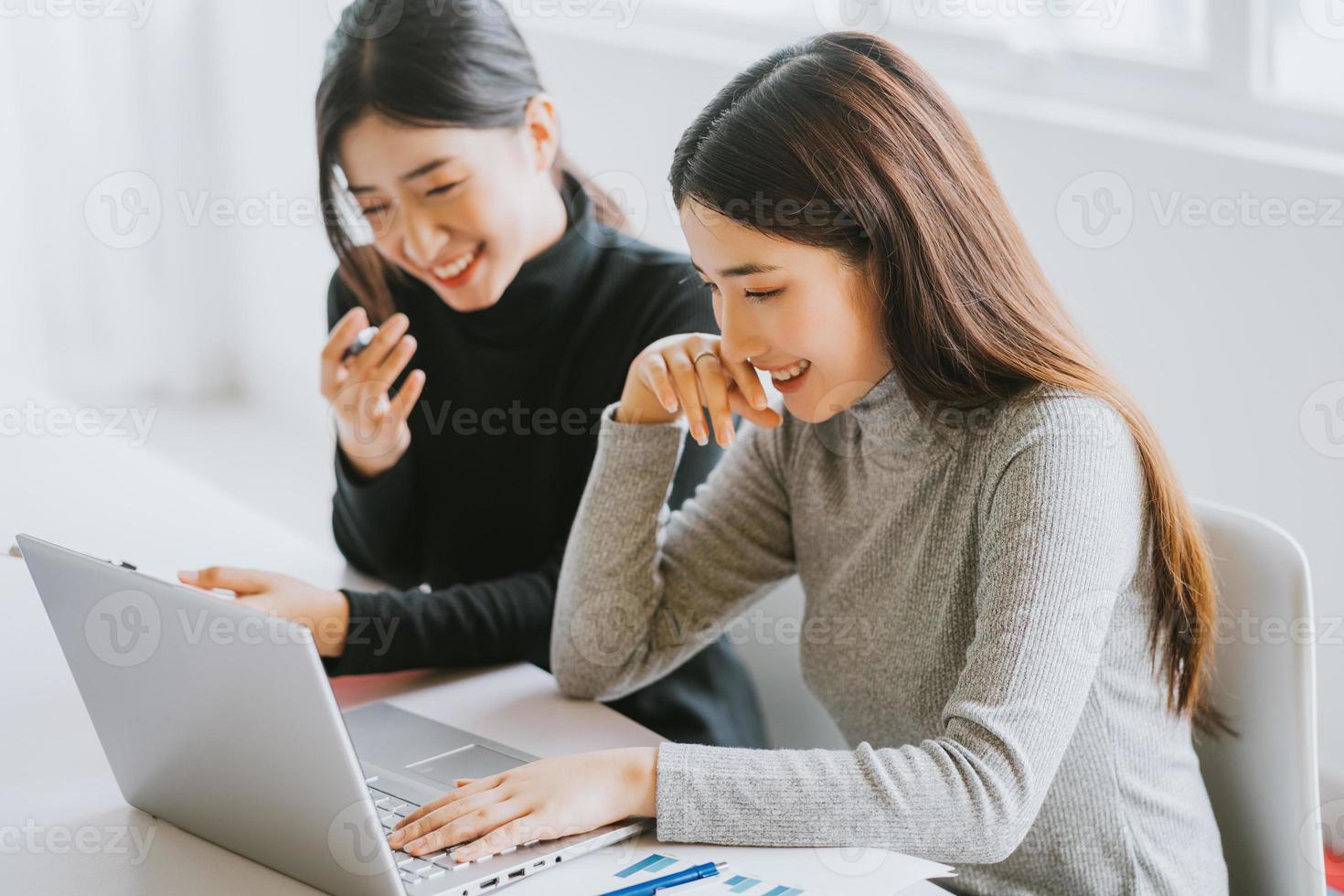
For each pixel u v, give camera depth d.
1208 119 1.94
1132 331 1.96
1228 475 1.88
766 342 1.19
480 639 1.48
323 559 1.88
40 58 3.71
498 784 1.06
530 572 1.66
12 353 3.82
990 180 1.19
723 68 2.30
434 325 1.84
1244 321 1.81
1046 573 1.08
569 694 1.39
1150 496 1.17
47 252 3.83
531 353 1.81
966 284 1.15
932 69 2.25
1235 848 1.26
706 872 1.00
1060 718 1.07
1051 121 1.99
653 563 1.41
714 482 1.48
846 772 1.05
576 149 2.69
